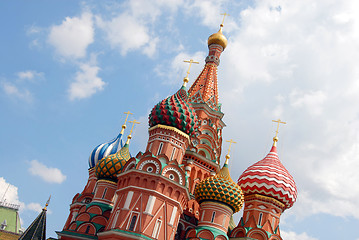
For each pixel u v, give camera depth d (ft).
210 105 230.68
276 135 228.63
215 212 176.65
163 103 186.80
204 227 173.68
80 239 172.45
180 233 182.60
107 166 196.13
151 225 152.46
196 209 196.44
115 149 250.37
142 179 160.15
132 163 169.89
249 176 202.18
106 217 180.34
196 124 201.98
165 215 157.07
